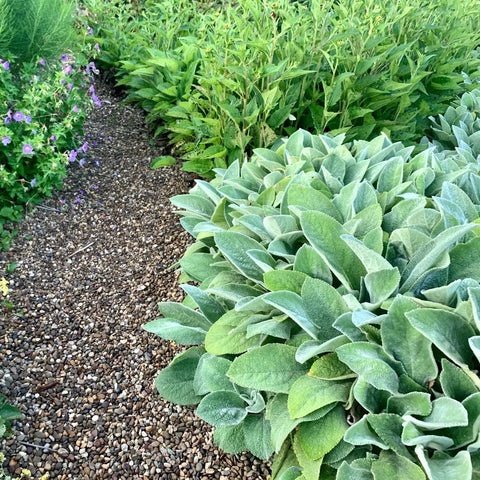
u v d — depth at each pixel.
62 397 2.47
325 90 3.31
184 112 3.83
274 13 3.14
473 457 1.51
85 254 3.34
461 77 4.11
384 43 3.82
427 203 2.31
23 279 3.09
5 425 2.28
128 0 6.14
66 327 2.83
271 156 2.87
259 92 3.36
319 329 1.81
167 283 3.14
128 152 4.34
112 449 2.26
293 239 2.18
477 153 3.28
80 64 4.06
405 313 1.57
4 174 3.22
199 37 4.83
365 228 2.12
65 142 3.63
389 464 1.51
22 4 3.95
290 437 1.87
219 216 2.56
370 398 1.62
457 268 1.90
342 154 2.65
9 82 3.56
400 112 3.86
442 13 4.29
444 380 1.57
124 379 2.58
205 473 2.16
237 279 2.23
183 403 2.13
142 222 3.63
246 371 1.75
